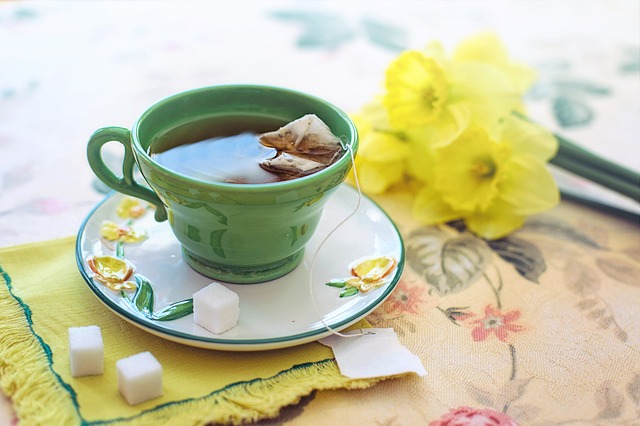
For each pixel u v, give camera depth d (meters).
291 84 0.61
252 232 0.36
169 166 0.38
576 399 0.35
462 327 0.39
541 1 0.83
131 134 0.37
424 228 0.46
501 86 0.47
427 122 0.47
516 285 0.42
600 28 0.77
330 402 0.34
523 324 0.39
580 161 0.51
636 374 0.36
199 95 0.41
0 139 0.51
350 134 0.38
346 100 0.59
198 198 0.35
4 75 0.58
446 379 0.35
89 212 0.42
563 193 0.50
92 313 0.37
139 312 0.36
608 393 0.35
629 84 0.65
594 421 0.34
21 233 0.42
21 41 0.63
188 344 0.35
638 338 0.39
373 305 0.37
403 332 0.38
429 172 0.48
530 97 0.62
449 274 0.42
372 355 0.36
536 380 0.36
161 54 0.64
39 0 0.72
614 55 0.70
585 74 0.66
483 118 0.47
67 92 0.57
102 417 0.32
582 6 0.82
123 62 0.62
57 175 0.48
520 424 0.33
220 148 0.40
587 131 0.57
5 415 0.32
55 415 0.32
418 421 0.33
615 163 0.50
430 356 0.37
